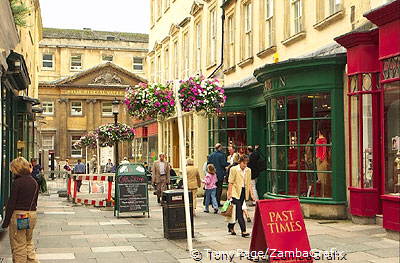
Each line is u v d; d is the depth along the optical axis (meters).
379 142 11.43
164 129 28.22
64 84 57.28
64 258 9.02
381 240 9.81
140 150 35.22
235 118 18.67
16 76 14.06
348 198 12.53
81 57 61.31
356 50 11.68
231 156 16.75
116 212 15.59
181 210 11.05
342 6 13.05
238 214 11.09
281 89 13.83
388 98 10.43
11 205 7.59
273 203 8.26
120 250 9.77
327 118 12.91
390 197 9.90
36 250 9.78
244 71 19.62
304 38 15.09
